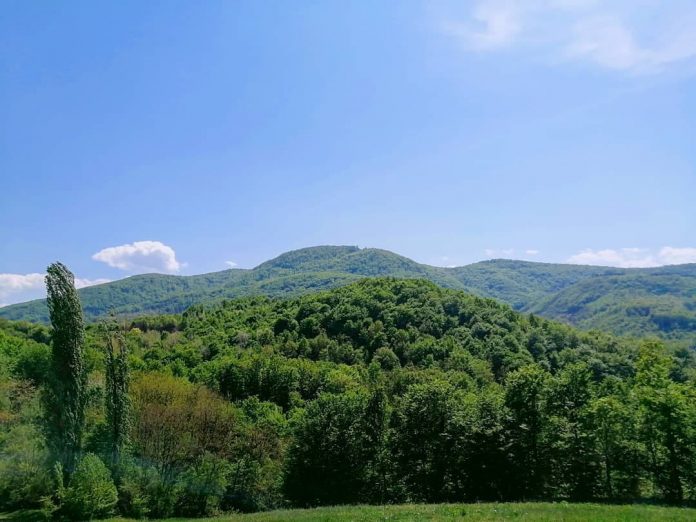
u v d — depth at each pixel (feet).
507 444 140.97
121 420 145.28
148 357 369.30
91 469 124.67
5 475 123.75
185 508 149.59
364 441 165.78
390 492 155.33
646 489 130.00
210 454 178.60
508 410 145.69
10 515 118.83
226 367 313.94
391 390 279.28
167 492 141.38
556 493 133.28
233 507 165.99
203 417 203.72
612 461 130.00
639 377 143.95
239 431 207.62
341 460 162.91
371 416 170.09
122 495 135.33
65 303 134.82
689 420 121.70
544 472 136.98
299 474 165.17
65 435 130.00
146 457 159.74
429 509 93.15
